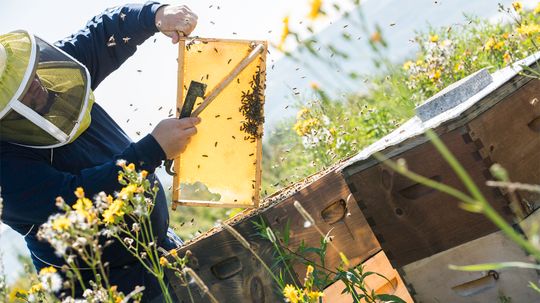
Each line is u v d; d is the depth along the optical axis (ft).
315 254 11.41
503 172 5.79
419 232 10.26
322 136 20.06
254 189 13.14
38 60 12.21
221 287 11.94
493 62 20.12
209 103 13.08
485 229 9.76
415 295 10.67
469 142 9.44
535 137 10.04
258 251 11.55
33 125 12.38
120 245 12.99
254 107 13.05
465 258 10.07
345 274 10.11
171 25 13.97
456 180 9.66
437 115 10.87
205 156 13.30
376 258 11.82
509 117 9.76
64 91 12.69
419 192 10.07
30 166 12.58
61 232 7.73
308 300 9.09
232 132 13.26
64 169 13.17
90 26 15.34
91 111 14.16
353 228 11.58
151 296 13.29
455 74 21.31
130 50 15.23
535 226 5.53
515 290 9.80
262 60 13.06
